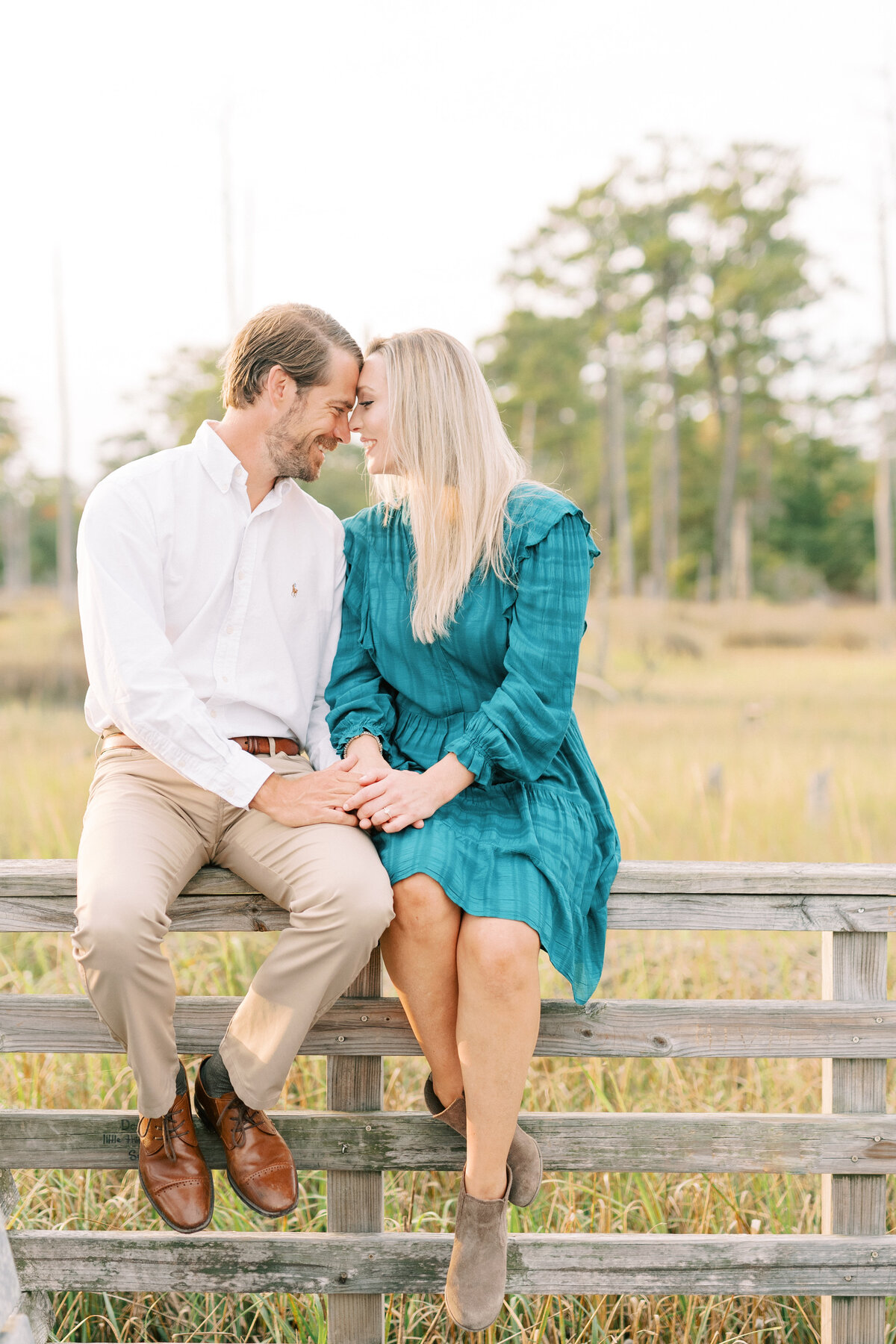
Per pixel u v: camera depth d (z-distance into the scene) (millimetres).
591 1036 2035
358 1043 2027
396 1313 2262
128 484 2039
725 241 37875
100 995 1808
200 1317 2311
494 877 1873
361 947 1832
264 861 1956
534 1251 2025
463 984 1822
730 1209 2404
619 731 8859
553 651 2000
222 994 3336
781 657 18578
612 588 37000
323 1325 2168
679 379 40750
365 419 2082
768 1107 2830
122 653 1947
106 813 1973
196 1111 2076
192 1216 1900
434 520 2039
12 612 19219
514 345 35344
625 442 42188
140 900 1804
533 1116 2029
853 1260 2027
